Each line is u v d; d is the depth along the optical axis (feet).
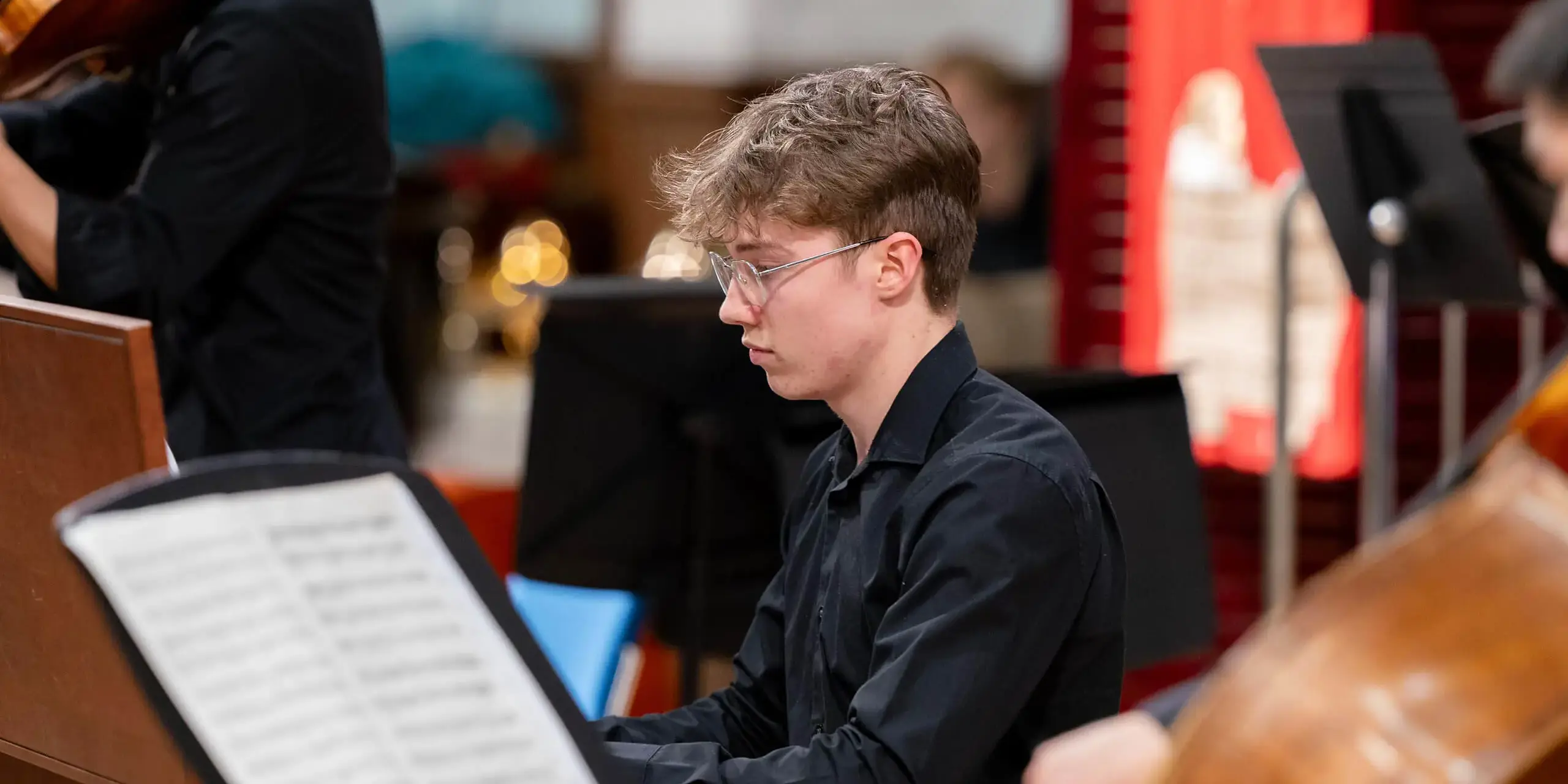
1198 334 25.07
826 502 11.35
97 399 9.20
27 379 9.53
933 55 50.52
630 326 17.38
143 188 13.98
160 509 7.32
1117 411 16.08
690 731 11.89
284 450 15.21
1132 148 25.12
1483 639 6.09
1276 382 21.85
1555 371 8.96
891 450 10.84
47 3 13.47
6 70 13.79
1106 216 26.16
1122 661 11.20
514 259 50.08
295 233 14.85
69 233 13.60
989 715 9.91
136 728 9.73
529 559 18.31
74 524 7.13
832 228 10.59
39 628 10.07
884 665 10.02
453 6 58.29
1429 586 6.34
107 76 15.02
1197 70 24.47
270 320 15.01
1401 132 19.49
